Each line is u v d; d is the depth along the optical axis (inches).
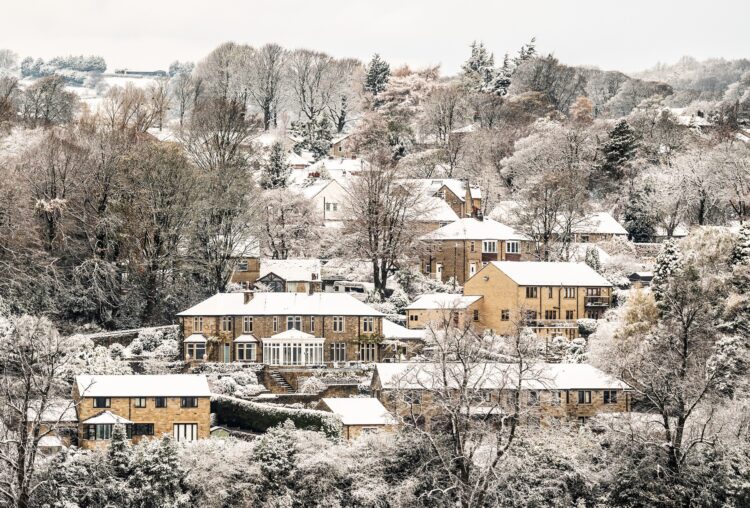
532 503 5625.0
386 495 5644.7
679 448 5782.5
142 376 6422.2
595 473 5807.1
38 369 6117.1
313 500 5684.1
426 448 5728.3
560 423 6235.2
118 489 5521.7
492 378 6294.3
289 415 6333.7
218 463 5703.7
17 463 5211.6
